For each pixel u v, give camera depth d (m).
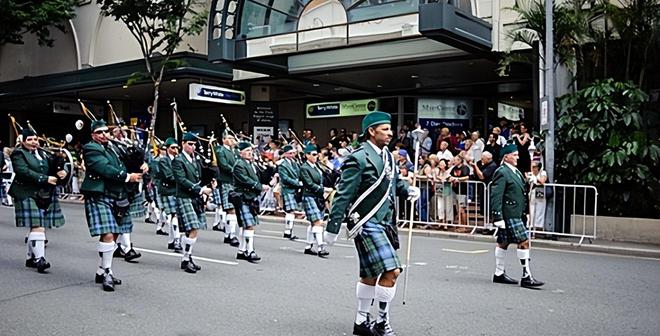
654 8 13.52
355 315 6.50
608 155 12.64
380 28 17.84
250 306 6.84
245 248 9.91
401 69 19.08
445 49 17.09
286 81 21.91
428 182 14.29
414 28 17.28
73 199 22.41
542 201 12.83
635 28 13.63
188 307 6.77
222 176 11.70
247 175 9.82
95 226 7.55
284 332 5.85
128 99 29.50
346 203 5.52
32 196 8.69
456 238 13.36
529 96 23.59
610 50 14.23
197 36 24.95
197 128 29.33
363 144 5.79
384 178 5.64
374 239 5.53
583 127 13.03
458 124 22.94
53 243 11.38
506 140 15.20
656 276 8.97
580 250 11.82
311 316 6.44
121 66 24.12
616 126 12.88
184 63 21.72
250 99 23.06
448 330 5.98
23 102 30.64
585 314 6.66
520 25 15.66
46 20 25.11
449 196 14.02
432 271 9.14
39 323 6.07
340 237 13.02
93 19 27.23
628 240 12.57
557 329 6.05
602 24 14.45
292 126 25.92
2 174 19.69
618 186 13.05
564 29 13.65
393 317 6.45
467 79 20.75
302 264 9.61
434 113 22.84
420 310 6.75
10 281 7.98
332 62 19.19
